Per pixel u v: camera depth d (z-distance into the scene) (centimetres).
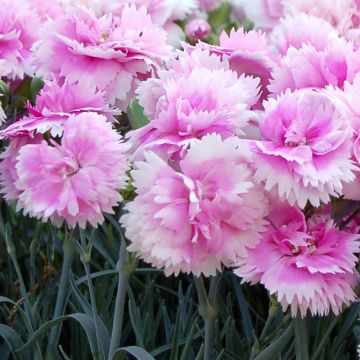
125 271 56
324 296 51
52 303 67
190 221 50
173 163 52
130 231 51
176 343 61
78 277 68
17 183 54
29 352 63
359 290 54
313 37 64
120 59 60
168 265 50
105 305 64
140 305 67
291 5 82
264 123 53
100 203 52
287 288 51
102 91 60
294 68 57
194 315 65
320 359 60
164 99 53
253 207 51
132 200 53
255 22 87
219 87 53
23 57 66
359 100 53
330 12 80
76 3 75
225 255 51
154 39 62
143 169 50
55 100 57
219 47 61
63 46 61
